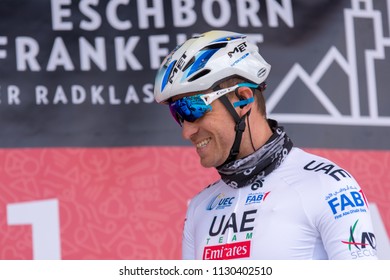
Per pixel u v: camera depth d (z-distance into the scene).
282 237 6.08
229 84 6.28
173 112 6.43
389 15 10.12
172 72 6.29
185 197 9.63
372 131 9.95
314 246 6.07
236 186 6.54
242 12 9.94
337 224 5.91
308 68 9.93
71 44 9.76
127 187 9.58
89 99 9.71
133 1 9.86
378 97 10.01
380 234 9.70
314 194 6.08
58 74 9.72
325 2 10.05
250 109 6.35
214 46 6.36
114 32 9.81
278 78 9.86
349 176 6.20
